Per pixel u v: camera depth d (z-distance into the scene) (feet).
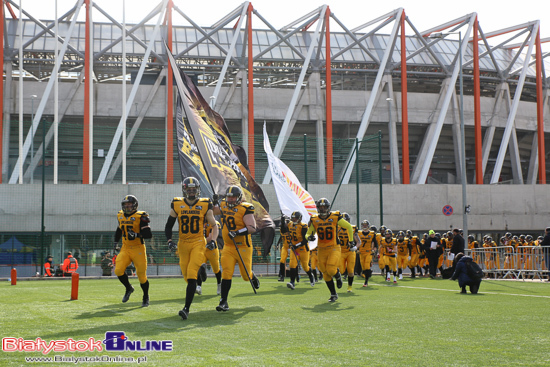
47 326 25.46
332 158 110.01
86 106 126.31
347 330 24.70
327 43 150.51
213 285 58.90
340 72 180.24
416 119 179.11
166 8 152.05
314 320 28.17
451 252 76.02
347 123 177.68
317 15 159.63
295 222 51.21
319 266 38.88
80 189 100.53
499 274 77.66
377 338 22.52
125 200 33.78
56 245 92.53
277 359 18.22
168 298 41.55
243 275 33.73
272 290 50.44
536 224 125.39
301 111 172.76
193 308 34.12
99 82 179.42
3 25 140.15
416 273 90.63
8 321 27.30
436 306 35.60
